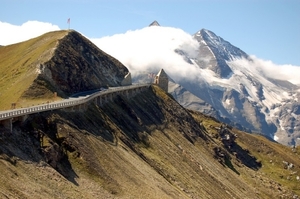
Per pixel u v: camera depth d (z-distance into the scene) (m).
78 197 80.06
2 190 64.75
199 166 168.50
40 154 84.25
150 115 183.12
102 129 122.75
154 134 166.62
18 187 68.81
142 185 105.19
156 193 106.31
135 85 196.12
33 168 78.00
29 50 192.00
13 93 137.75
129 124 150.25
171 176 135.25
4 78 162.62
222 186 168.12
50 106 102.75
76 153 94.75
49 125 95.69
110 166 101.69
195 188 141.25
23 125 87.69
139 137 148.25
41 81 140.88
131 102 178.00
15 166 74.19
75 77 162.25
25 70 158.88
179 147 176.00
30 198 68.12
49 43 176.75
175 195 116.44
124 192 95.75
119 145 121.69
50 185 77.31
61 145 94.00
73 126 104.38
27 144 83.19
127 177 103.56
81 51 194.50
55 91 141.25
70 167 90.75
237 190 182.38
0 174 68.31
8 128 81.38
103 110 141.00
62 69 157.38
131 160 117.12
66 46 176.38
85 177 91.25
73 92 155.88
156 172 126.94
